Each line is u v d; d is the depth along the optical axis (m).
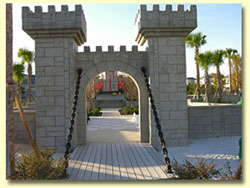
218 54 16.92
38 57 7.83
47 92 7.80
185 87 8.09
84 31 8.51
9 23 5.21
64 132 7.76
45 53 7.84
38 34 7.73
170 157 6.84
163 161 6.32
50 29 7.63
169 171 5.39
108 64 8.34
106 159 6.49
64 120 7.77
